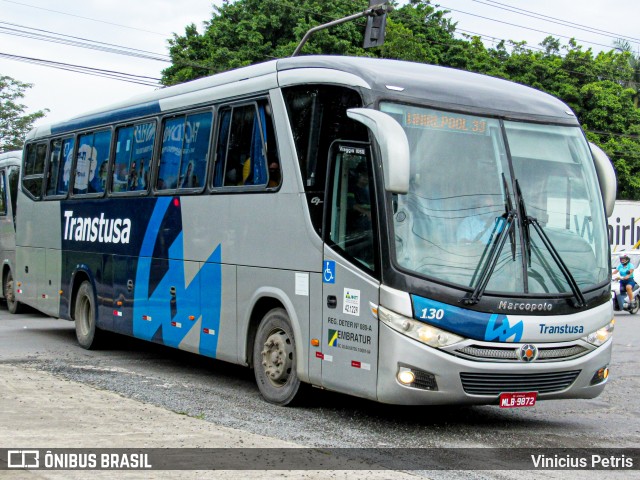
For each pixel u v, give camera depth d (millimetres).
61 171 14836
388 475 6336
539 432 8398
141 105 12336
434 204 7840
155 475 6039
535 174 8391
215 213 10211
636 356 14555
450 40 46094
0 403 8508
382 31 19891
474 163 8141
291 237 8906
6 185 19484
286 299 8945
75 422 7711
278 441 7293
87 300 13758
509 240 7926
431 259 7660
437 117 8148
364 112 7789
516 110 8625
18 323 17688
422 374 7523
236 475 6121
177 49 40281
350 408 9195
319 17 39250
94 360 12500
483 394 7695
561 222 8367
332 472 6344
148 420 7918
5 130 56844
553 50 51500
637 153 48219
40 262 15469
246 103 9828
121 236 12500
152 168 11773
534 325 7785
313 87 8773
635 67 54562
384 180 7555
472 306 7605
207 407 9016
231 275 9859
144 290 11812
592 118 49219
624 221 37562
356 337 7988
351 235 8117
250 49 38219
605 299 8375
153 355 13188
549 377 7969
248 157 9719
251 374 11547
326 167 8484
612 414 9516
